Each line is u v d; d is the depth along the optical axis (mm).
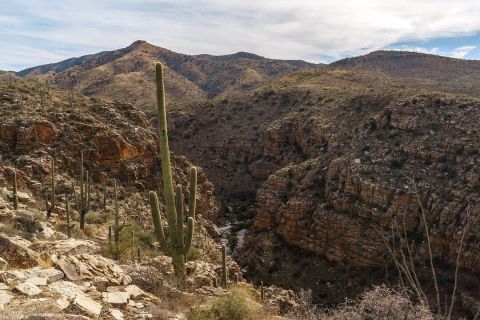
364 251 42625
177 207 13789
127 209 37094
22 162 35094
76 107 47219
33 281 9180
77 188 35406
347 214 46188
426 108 55188
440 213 40406
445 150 47188
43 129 38812
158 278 12688
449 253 38469
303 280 44812
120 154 42781
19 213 18812
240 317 10164
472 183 41062
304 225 49812
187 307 11328
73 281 10250
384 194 43969
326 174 53188
